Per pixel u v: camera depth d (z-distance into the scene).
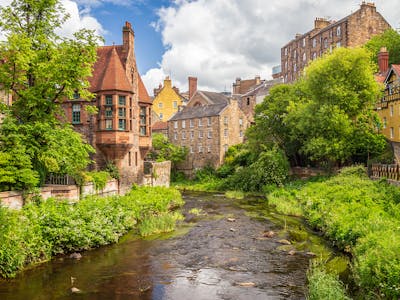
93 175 24.03
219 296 12.16
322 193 27.98
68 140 20.17
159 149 61.03
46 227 15.84
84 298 11.97
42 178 20.44
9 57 18.83
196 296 12.18
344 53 33.97
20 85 21.91
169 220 22.72
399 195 21.69
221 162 57.09
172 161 61.28
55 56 19.45
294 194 33.88
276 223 23.78
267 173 42.22
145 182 33.38
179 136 63.94
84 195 22.17
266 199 36.84
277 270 14.60
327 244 17.98
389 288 10.15
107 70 27.11
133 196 26.27
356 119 35.56
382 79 42.22
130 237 19.92
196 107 64.31
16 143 17.92
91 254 16.77
